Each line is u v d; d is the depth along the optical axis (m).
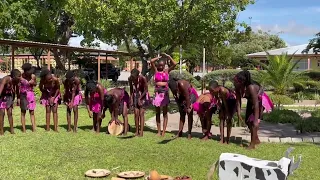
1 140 9.25
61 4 30.81
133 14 15.70
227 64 45.59
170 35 16.39
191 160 7.64
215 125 11.94
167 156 7.94
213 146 8.98
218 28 16.44
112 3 16.14
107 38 17.72
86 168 7.02
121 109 10.31
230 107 9.24
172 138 9.83
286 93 22.45
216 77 30.42
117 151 8.34
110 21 16.34
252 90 8.59
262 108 9.05
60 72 26.42
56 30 32.62
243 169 4.91
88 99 10.65
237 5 16.16
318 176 6.74
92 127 11.35
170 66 10.17
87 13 16.77
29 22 29.27
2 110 9.95
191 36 16.91
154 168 7.04
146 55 19.02
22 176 6.47
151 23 15.88
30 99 10.36
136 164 7.30
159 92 10.05
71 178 6.43
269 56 22.41
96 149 8.51
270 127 12.06
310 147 9.09
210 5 15.62
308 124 11.41
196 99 9.99
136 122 10.20
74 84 10.47
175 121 13.18
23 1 28.28
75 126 10.59
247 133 10.62
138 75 10.04
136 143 9.17
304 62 38.16
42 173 6.68
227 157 5.08
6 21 26.86
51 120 12.66
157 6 15.59
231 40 18.39
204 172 6.81
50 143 9.01
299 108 17.72
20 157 7.68
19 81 10.10
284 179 4.69
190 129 9.91
